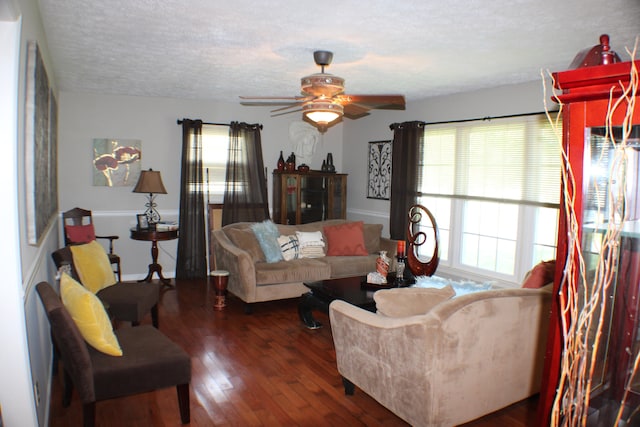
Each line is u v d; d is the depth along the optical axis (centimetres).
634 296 115
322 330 417
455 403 230
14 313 195
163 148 604
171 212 616
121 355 242
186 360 249
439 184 550
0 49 185
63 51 358
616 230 106
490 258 502
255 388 303
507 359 246
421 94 527
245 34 305
